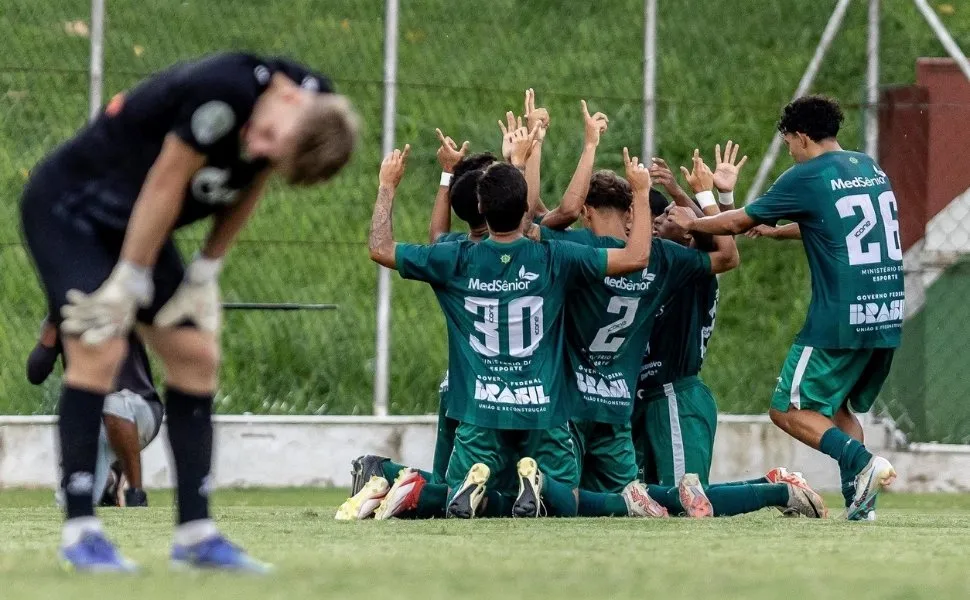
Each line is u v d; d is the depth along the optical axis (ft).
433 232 77.10
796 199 70.08
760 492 69.31
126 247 37.76
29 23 95.45
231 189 38.68
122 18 96.53
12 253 96.94
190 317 40.37
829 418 69.77
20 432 89.92
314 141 36.86
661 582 36.78
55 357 73.72
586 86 105.29
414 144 105.70
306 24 101.45
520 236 67.26
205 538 39.24
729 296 109.29
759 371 106.63
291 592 33.47
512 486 68.59
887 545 50.80
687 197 77.82
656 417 75.31
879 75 102.37
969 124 101.14
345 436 93.86
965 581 38.27
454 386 67.62
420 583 35.86
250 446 92.58
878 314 69.82
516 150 73.61
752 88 106.01
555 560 42.63
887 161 101.30
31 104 95.50
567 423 68.28
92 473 39.17
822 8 107.34
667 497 69.72
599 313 69.97
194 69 37.73
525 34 106.93
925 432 101.40
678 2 105.60
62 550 38.75
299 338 97.71
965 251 101.40
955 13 115.75
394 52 98.02
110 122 39.55
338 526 59.36
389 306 95.40
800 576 38.86
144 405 78.74
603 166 102.32
